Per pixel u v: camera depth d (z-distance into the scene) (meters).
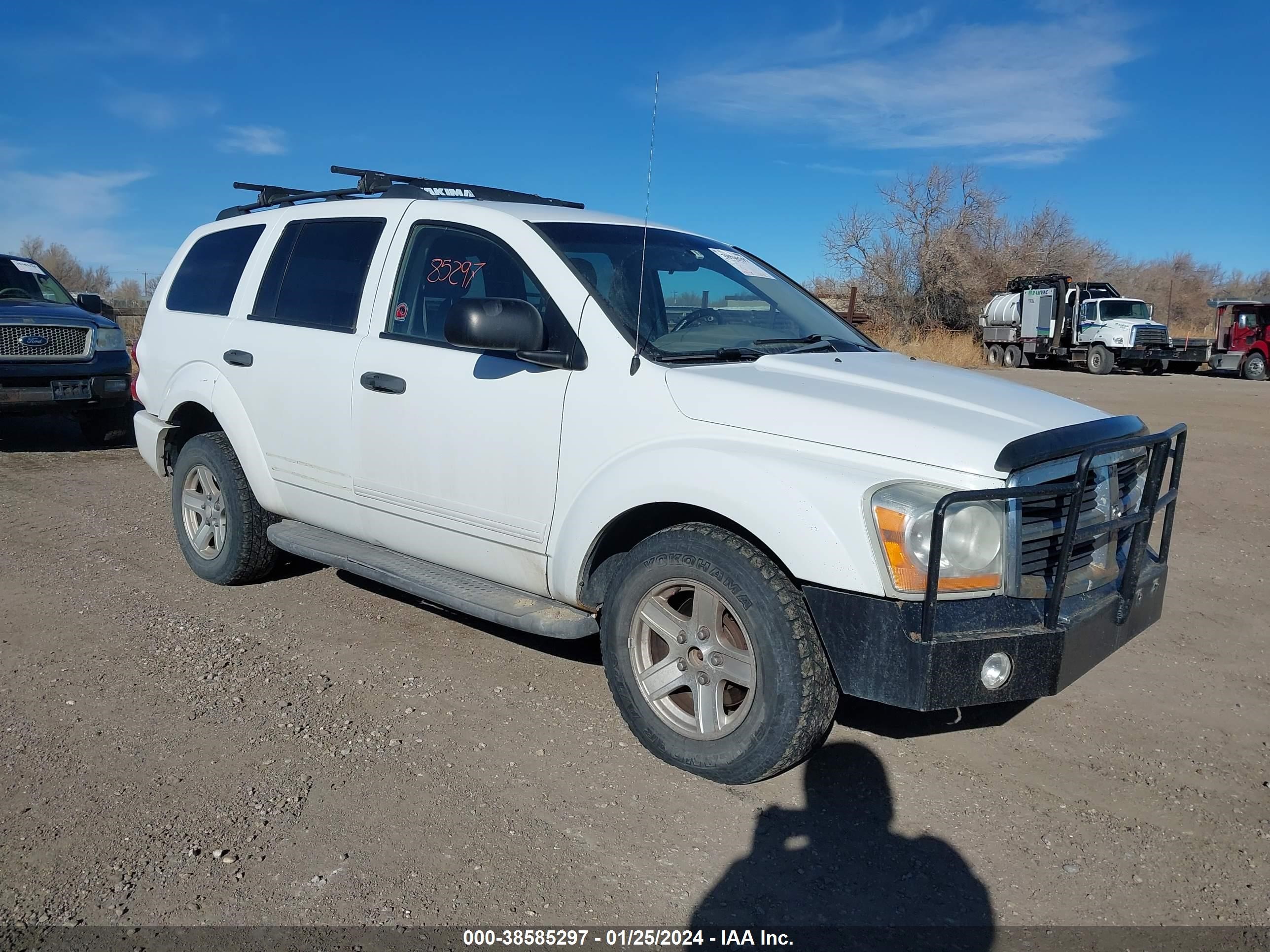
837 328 4.53
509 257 4.06
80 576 5.65
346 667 4.36
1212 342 28.81
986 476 2.96
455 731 3.76
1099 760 3.67
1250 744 3.83
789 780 3.45
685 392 3.44
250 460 5.00
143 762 3.47
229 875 2.82
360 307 4.54
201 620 4.92
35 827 3.04
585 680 4.29
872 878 2.90
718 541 3.27
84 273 37.47
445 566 4.28
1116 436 3.38
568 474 3.68
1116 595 3.36
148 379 5.76
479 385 3.95
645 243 4.25
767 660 3.16
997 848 3.07
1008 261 41.72
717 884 2.85
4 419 12.13
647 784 3.39
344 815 3.15
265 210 5.44
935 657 2.88
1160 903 2.81
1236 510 7.96
